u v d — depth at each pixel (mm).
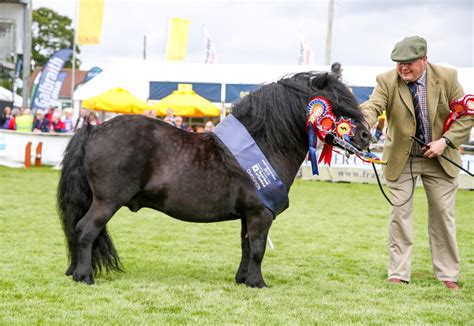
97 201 4383
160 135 4406
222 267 5434
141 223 7938
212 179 4371
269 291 4516
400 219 4980
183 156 4383
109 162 4320
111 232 7207
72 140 4508
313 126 4492
